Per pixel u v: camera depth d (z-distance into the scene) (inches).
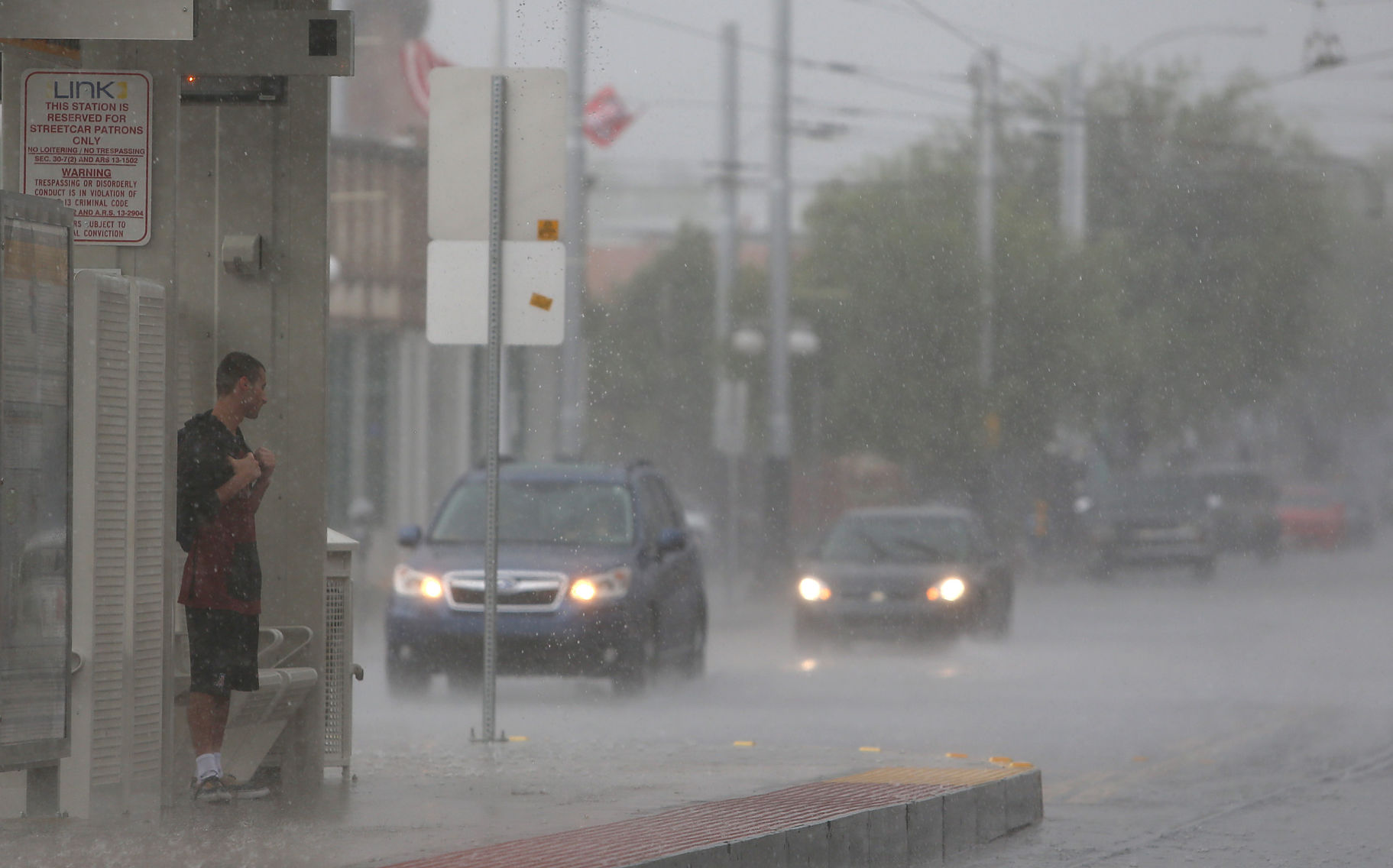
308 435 1066.1
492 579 1330.0
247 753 1030.4
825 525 5772.6
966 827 1067.3
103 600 893.8
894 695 1945.1
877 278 5654.5
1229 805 1237.7
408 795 1019.9
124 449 903.7
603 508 2011.6
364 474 4311.0
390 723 1646.2
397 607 1876.2
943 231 5649.6
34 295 862.5
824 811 960.3
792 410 5625.0
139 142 948.0
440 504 2046.0
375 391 4328.3
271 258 1065.5
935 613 2475.4
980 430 5526.6
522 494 2036.2
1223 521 5497.1
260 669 1032.2
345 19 989.8
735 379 5723.4
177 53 952.3
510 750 1279.5
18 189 948.0
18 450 856.9
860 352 5674.2
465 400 4589.1
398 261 4293.8
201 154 1069.8
